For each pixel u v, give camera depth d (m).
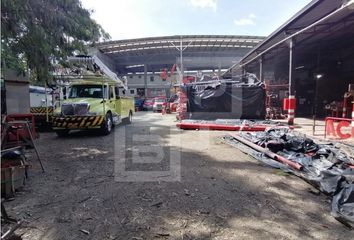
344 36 14.17
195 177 4.48
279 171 4.77
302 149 5.80
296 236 2.64
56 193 3.78
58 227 2.82
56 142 8.01
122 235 2.67
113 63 39.25
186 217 3.04
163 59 39.31
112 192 3.82
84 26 7.23
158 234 2.68
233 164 5.28
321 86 18.86
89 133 9.91
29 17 5.67
